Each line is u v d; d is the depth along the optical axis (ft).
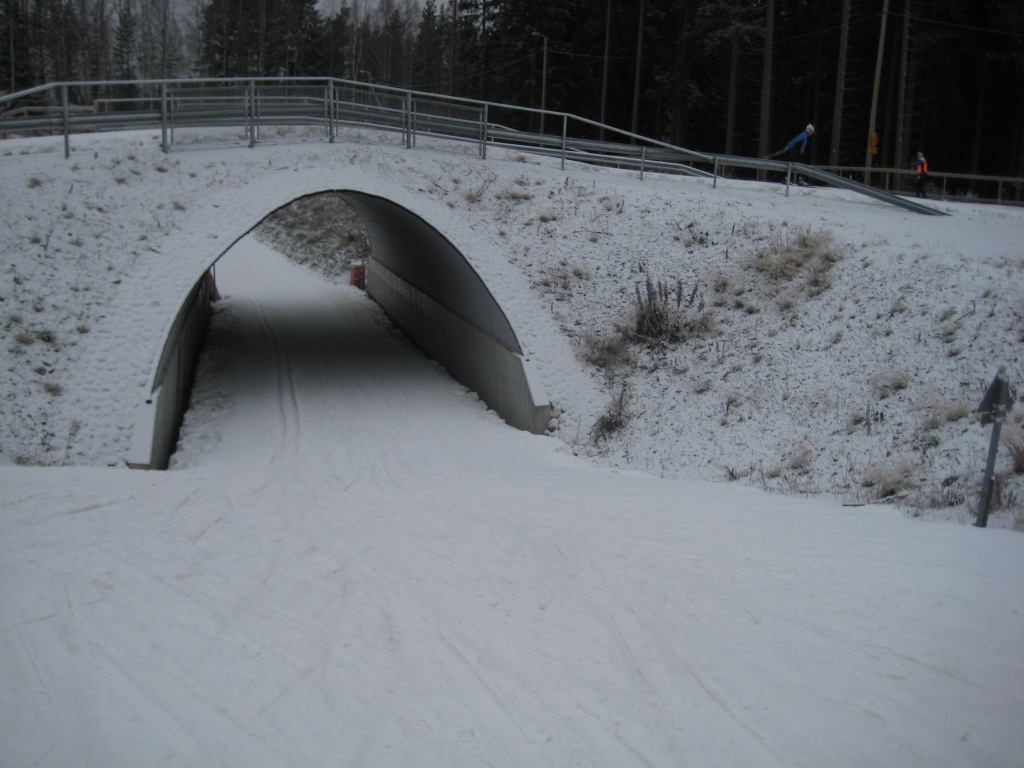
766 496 36.73
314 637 18.71
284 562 24.30
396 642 18.52
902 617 19.39
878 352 51.21
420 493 38.86
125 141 67.00
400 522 30.50
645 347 60.95
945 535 27.76
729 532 28.32
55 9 217.36
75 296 50.93
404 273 88.38
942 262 57.11
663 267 66.54
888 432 44.91
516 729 14.92
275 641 18.44
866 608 20.01
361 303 105.19
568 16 152.46
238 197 61.21
